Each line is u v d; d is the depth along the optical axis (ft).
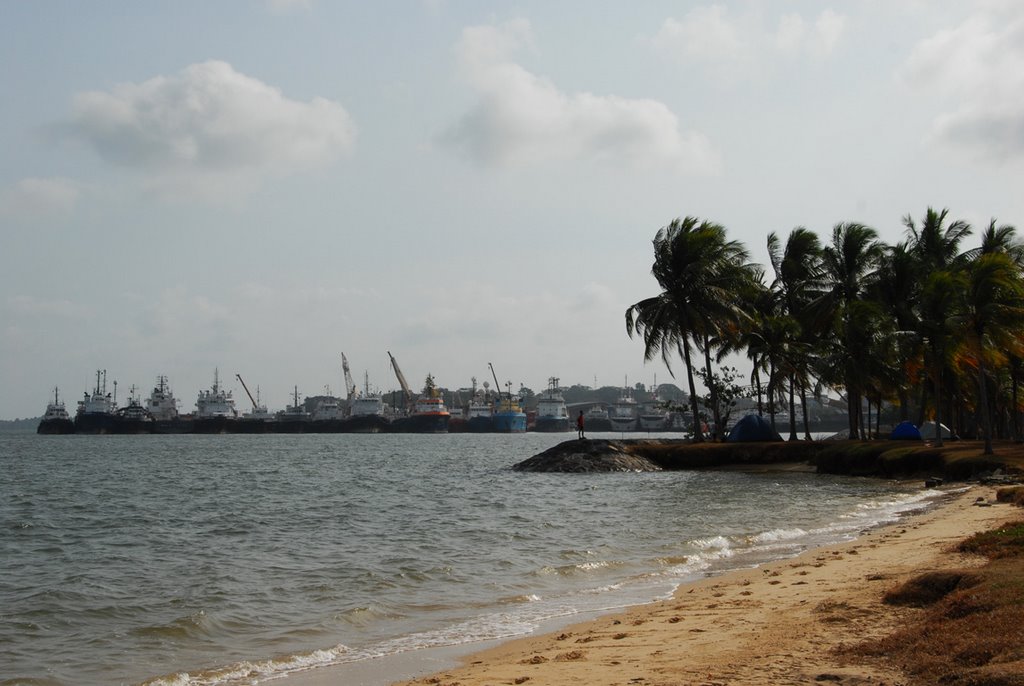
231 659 48.78
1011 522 67.92
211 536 106.83
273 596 66.80
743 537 92.79
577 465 223.30
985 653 30.30
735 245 240.12
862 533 91.09
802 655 35.40
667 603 56.49
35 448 517.55
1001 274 150.71
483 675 38.42
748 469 214.90
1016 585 39.55
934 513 96.73
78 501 162.71
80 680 45.32
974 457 150.10
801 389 245.65
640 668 36.73
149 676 45.83
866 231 226.99
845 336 211.41
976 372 215.92
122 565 84.43
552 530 106.11
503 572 76.07
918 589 44.60
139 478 236.02
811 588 53.62
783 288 254.27
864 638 37.60
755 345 236.43
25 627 57.57
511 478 213.25
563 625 53.21
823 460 199.31
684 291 233.76
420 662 45.29
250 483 211.20
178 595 67.77
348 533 107.65
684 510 125.18
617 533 101.55
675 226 237.86
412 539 100.32
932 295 175.63
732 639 41.01
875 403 250.16
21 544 102.01
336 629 55.52
